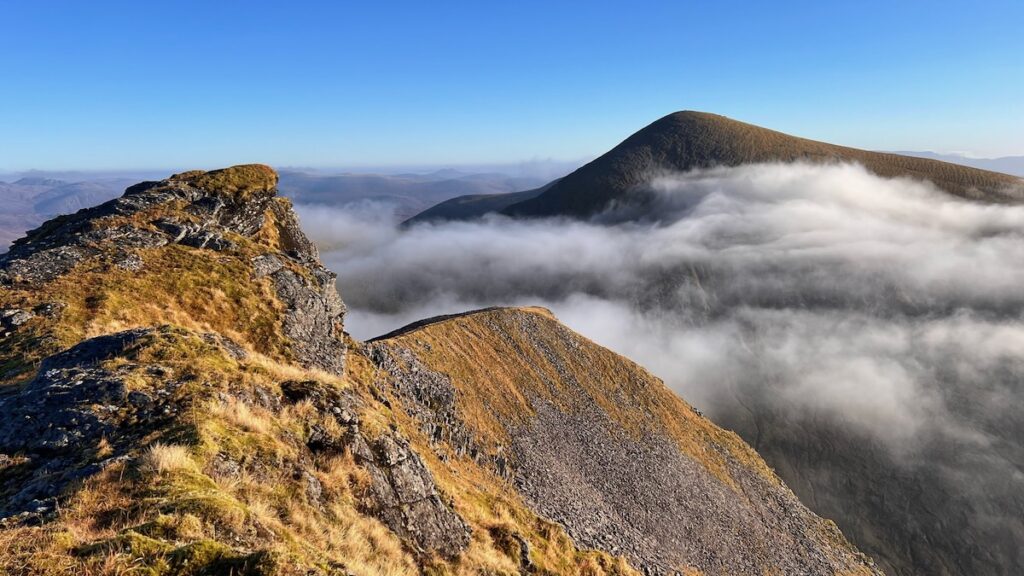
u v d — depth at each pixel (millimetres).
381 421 21109
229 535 10203
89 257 32281
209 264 35094
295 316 35438
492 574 19609
